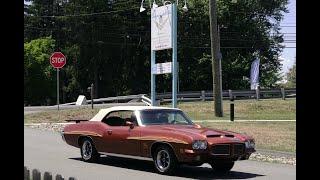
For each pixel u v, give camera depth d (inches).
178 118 480.7
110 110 502.6
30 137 773.3
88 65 2659.9
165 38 970.7
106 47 2642.7
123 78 2696.9
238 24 2709.2
